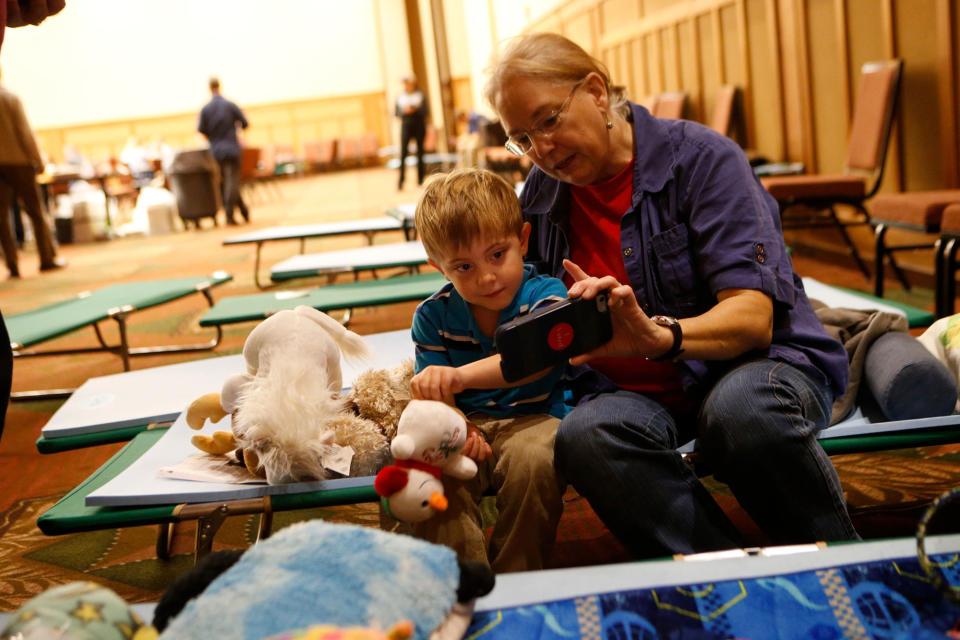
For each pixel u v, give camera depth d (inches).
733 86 255.4
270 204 551.5
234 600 36.4
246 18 777.6
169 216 450.6
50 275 310.5
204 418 65.4
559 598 43.4
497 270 60.1
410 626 35.2
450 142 506.3
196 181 434.0
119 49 763.4
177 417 80.1
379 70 795.4
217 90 429.1
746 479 57.9
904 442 63.7
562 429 58.9
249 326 194.7
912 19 175.5
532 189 74.4
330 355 63.4
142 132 777.6
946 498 40.4
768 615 42.7
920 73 175.6
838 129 212.2
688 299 66.4
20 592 80.4
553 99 63.4
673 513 56.9
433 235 59.8
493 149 386.9
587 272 70.6
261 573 38.0
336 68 793.6
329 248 319.6
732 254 61.9
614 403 60.2
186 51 773.3
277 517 93.4
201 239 392.5
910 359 66.4
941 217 136.0
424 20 586.2
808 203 176.1
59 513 60.5
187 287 156.9
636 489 56.8
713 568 45.1
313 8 783.1
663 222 66.9
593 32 390.9
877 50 190.7
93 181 455.8
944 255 129.0
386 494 52.3
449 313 65.2
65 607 36.6
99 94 767.1
